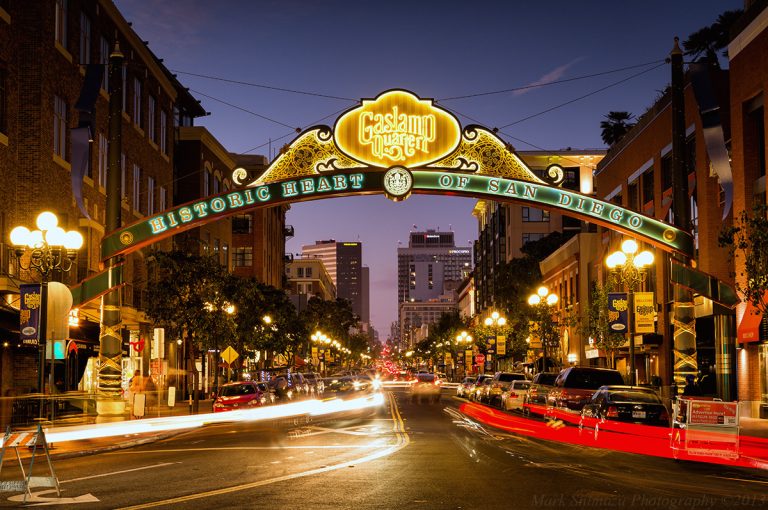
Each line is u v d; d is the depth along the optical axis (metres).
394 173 30.86
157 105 54.16
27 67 35.00
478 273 150.38
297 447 21.67
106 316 30.30
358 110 31.52
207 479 15.06
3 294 31.48
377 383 91.19
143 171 50.41
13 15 34.19
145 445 24.50
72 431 27.02
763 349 33.34
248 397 37.66
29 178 34.69
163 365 51.25
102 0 43.03
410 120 31.50
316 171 31.27
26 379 34.22
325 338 110.88
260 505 11.91
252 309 57.81
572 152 109.56
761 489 13.99
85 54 41.31
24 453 21.27
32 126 34.84
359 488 13.65
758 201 24.41
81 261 37.88
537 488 13.68
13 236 23.41
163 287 41.66
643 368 52.09
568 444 22.52
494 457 18.77
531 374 58.66
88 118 30.95
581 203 30.52
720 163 28.78
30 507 11.98
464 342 96.69
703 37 55.66
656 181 47.38
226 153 74.75
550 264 77.69
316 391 60.12
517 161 31.34
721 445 18.27
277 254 106.81
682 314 28.83
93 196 41.62
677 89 29.11
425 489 13.52
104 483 14.73
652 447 21.61
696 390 28.39
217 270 42.50
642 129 50.38
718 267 38.25
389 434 26.03
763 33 32.50
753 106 34.31
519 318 66.69
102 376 30.17
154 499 12.62
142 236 30.38
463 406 47.78
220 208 30.77
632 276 30.19
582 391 29.59
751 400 33.94
